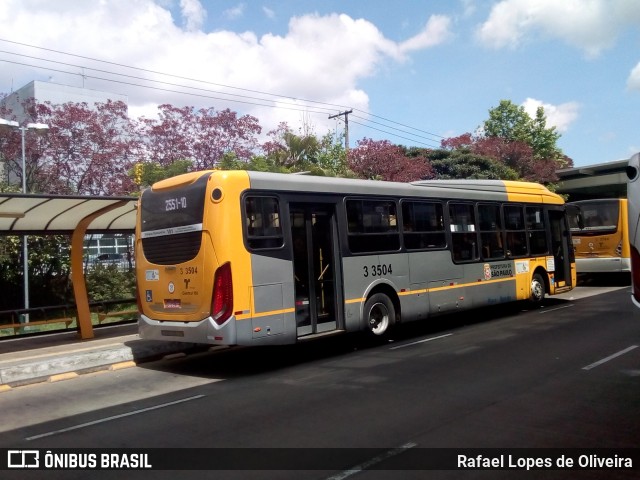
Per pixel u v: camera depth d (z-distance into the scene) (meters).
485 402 6.70
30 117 22.00
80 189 21.69
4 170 22.66
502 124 44.06
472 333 11.85
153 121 23.41
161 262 9.49
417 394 7.14
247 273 8.72
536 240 15.31
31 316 19.03
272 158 23.62
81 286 12.52
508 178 32.59
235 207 8.74
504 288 13.91
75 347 11.30
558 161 43.25
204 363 10.23
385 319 11.05
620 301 16.14
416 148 34.50
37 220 11.95
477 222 13.41
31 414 7.22
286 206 9.45
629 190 6.18
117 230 13.72
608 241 20.59
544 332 11.41
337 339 11.98
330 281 10.25
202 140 23.41
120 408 7.30
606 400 6.66
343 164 25.55
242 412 6.76
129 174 22.30
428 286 11.96
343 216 10.41
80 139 22.06
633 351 9.27
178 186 9.33
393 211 11.45
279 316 9.09
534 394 6.97
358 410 6.56
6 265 19.05
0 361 9.91
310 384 8.03
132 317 18.83
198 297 8.83
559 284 16.11
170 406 7.25
